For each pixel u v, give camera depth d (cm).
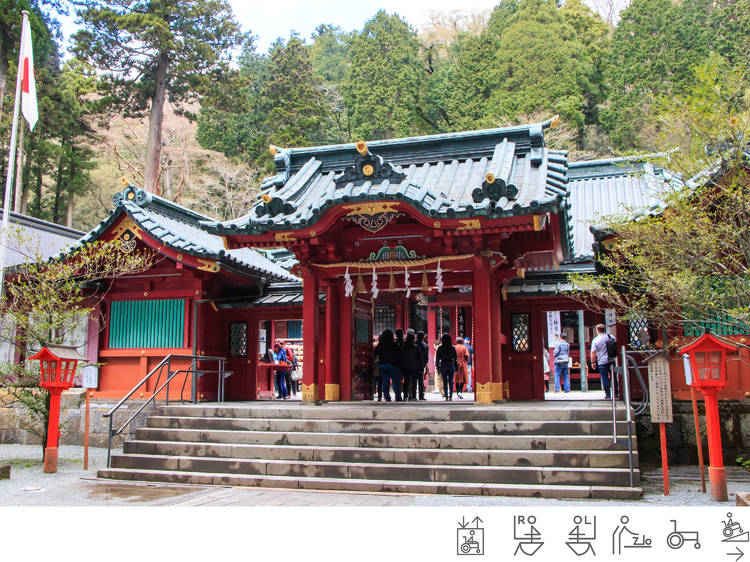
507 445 1007
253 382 1678
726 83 886
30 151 4062
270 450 1082
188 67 3906
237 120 5188
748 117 877
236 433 1140
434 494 934
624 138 4394
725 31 4803
